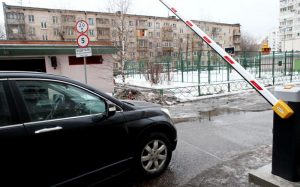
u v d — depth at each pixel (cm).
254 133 559
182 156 431
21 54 896
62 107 274
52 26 4741
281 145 296
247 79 306
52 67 1020
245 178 337
